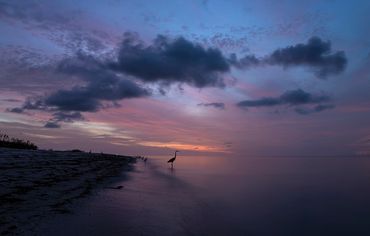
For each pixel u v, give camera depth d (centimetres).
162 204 1261
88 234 786
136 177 2177
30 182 1385
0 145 3666
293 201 1499
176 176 2505
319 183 2184
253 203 1434
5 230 742
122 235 814
